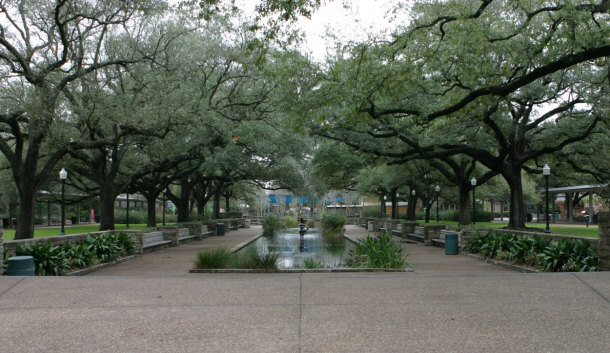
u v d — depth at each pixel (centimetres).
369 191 4684
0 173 3431
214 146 2653
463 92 1702
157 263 1566
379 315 578
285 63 1772
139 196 6950
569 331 505
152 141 2416
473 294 691
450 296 680
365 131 2078
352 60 1495
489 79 1421
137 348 460
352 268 1238
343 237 3244
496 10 1661
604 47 1175
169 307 623
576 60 1212
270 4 1180
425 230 2461
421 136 2448
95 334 505
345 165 2675
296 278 841
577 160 2505
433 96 1900
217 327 530
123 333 508
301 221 2348
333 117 2125
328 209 8312
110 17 1680
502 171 2292
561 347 455
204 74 2234
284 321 554
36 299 670
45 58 1752
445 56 1427
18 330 519
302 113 1664
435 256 1825
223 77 2381
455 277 835
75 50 1788
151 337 494
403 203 7312
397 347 460
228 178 3553
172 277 855
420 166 3366
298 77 1680
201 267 1289
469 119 1969
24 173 1762
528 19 1343
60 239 1358
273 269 1219
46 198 3944
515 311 590
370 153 2292
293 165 3662
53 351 451
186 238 2673
